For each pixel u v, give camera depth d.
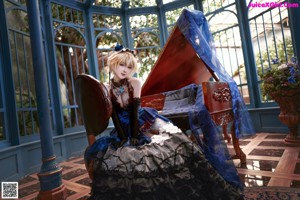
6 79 3.85
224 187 1.64
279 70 3.87
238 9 5.70
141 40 6.46
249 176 2.58
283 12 4.74
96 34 6.05
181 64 3.44
